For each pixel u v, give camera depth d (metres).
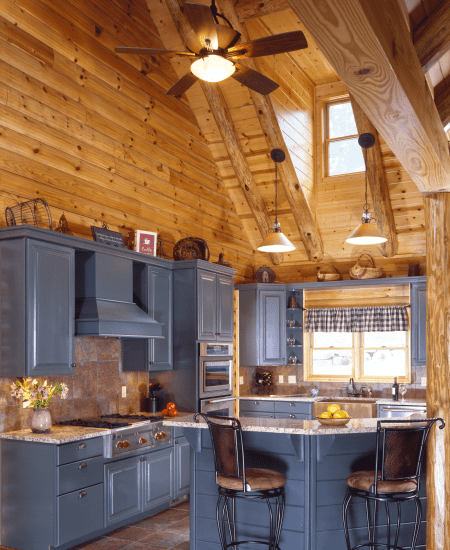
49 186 4.79
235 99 6.55
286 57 6.62
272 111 6.30
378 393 7.58
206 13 3.07
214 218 7.36
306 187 7.29
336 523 3.75
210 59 3.42
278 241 5.49
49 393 4.36
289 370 8.20
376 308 7.60
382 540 3.82
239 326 7.89
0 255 4.24
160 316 5.91
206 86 6.37
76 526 4.22
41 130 4.71
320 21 1.73
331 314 7.89
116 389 5.62
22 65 4.51
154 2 6.06
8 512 4.21
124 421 5.05
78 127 5.11
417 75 2.55
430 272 4.07
